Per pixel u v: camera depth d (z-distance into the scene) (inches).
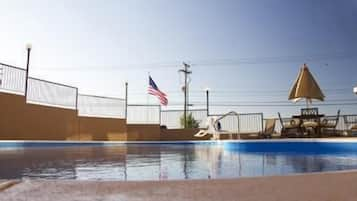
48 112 566.6
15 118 502.0
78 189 112.5
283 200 99.2
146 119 765.3
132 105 753.6
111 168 206.5
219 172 187.5
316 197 102.1
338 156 320.5
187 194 106.3
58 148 458.0
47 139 560.4
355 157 309.6
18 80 510.6
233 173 182.5
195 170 196.7
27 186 116.4
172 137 765.3
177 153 369.7
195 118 792.9
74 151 390.0
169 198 101.7
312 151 407.2
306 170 197.3
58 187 115.4
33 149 412.8
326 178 130.3
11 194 106.4
